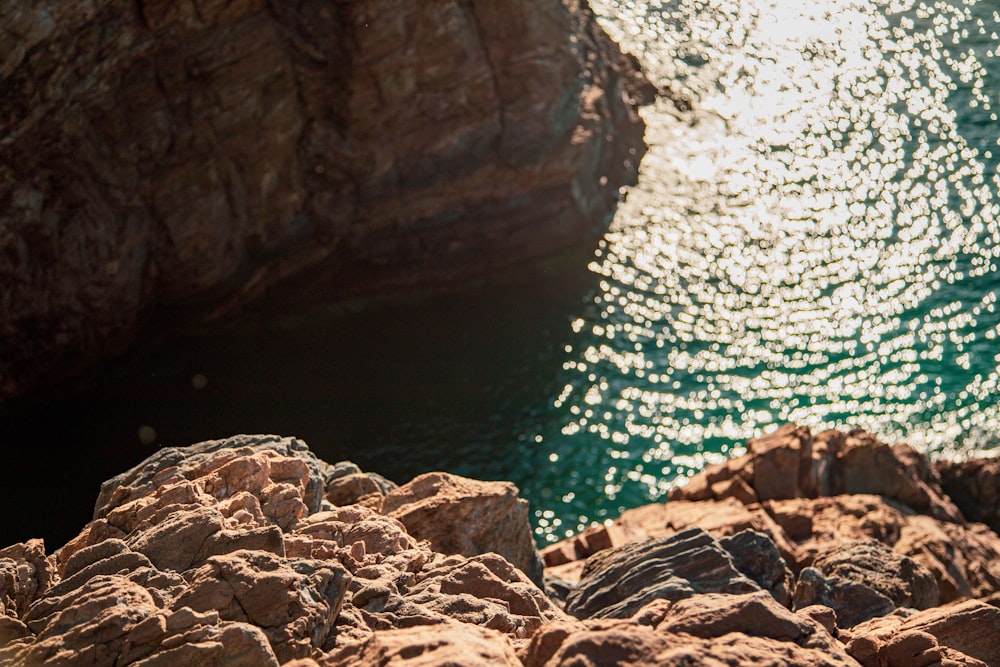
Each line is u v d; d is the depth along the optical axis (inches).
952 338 2343.8
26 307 2074.3
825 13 3363.7
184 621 456.4
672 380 2281.0
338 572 516.1
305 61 2240.4
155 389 2212.1
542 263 2561.5
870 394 2236.7
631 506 2015.3
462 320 2427.4
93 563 543.2
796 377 2282.2
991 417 2161.7
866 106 3016.7
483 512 792.9
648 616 482.3
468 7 2326.5
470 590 588.4
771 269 2544.3
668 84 3080.7
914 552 1241.4
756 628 448.5
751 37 3272.6
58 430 2101.4
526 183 2493.8
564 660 394.9
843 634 578.6
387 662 406.6
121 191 2128.4
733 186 2770.7
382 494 837.2
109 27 1905.8
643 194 2741.1
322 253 2423.7
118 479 713.0
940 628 555.5
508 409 2215.8
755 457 1577.3
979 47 3206.2
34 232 2033.7
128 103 2070.6
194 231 2231.8
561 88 2475.4
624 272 2539.4
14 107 1854.1
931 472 1801.2
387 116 2341.3
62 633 473.4
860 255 2573.8
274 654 449.7
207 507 597.3
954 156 2837.1
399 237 2463.1
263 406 2193.7
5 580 538.6
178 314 2321.6
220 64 2127.2
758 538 760.3
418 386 2256.4
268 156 2282.2
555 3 2436.0
